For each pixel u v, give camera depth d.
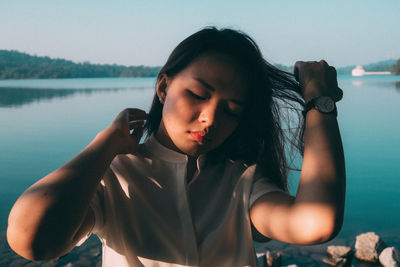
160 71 0.85
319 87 0.87
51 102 33.47
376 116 19.95
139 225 0.82
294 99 1.03
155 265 0.82
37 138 14.02
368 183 7.33
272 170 1.00
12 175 8.38
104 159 0.72
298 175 5.72
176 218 0.83
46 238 0.61
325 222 0.69
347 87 52.38
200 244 0.83
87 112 24.11
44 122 19.19
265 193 0.85
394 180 7.45
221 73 0.75
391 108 24.33
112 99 35.41
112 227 0.81
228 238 0.86
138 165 0.85
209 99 0.76
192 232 0.82
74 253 4.20
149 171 0.84
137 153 0.86
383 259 3.98
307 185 0.73
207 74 0.75
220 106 0.77
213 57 0.76
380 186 7.07
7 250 4.22
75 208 0.63
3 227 4.93
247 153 0.96
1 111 25.72
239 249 0.87
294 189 4.78
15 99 38.16
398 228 4.96
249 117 0.90
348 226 5.10
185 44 0.80
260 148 0.98
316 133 0.80
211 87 0.75
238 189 0.88
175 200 0.84
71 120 19.86
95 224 0.78
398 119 18.36
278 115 1.04
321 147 0.77
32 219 0.60
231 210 0.87
